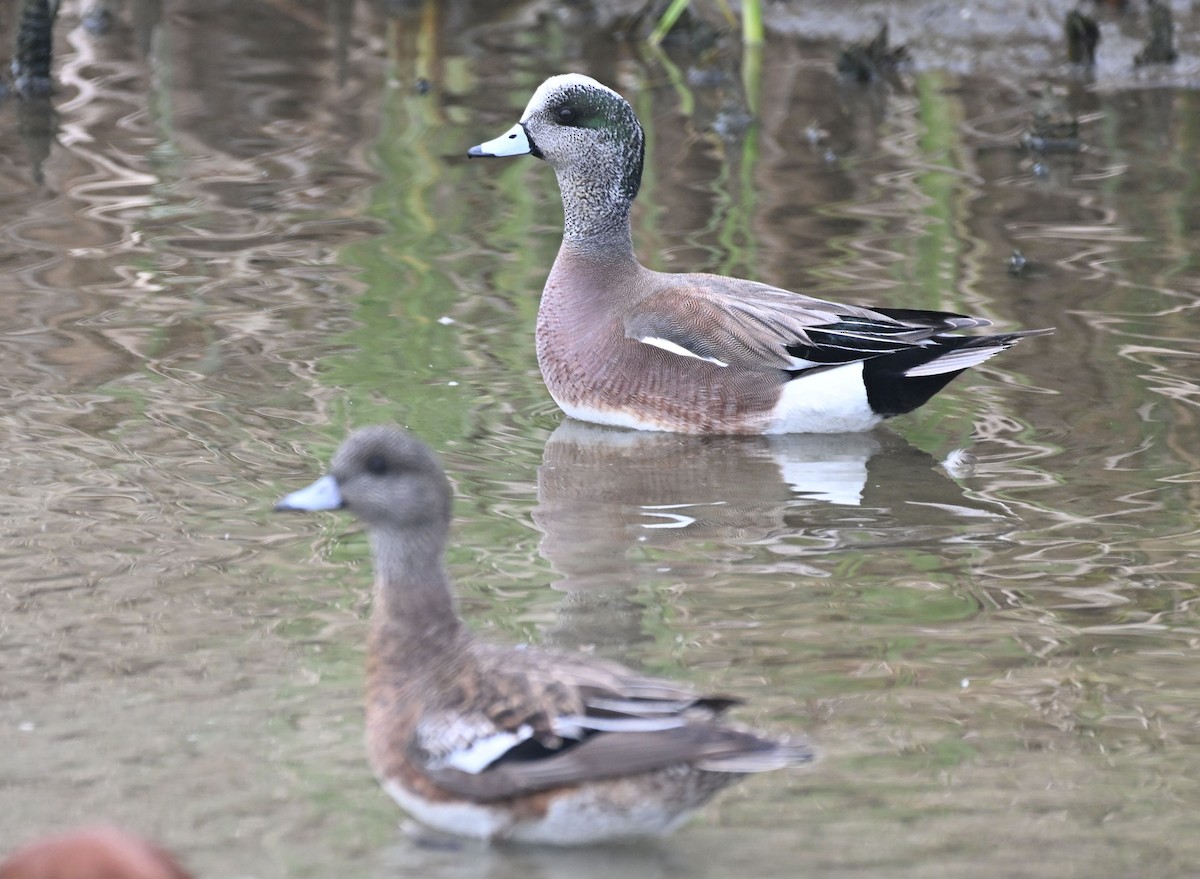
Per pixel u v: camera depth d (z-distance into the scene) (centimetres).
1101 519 1118
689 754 691
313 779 789
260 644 921
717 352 1309
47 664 894
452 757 728
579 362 1334
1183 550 1066
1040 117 1938
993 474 1202
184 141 1942
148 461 1172
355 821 755
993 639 945
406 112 2077
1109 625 963
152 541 1051
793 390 1294
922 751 820
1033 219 1709
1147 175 1847
